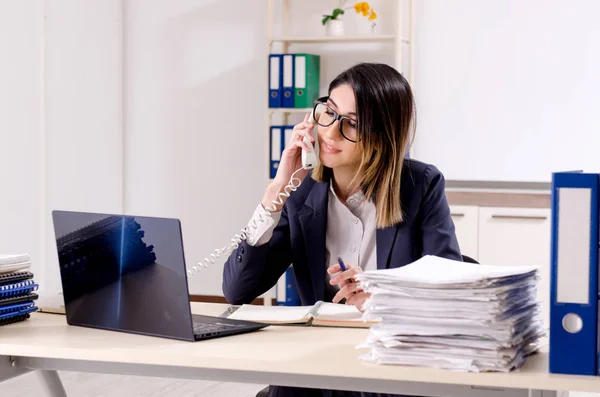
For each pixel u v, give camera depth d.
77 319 1.85
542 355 1.59
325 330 1.81
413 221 2.10
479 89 5.43
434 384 1.51
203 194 6.08
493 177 5.43
